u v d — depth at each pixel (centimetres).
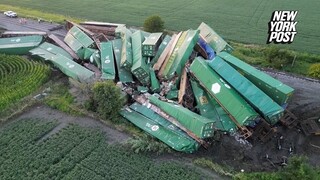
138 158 3647
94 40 5338
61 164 3591
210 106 4097
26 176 3466
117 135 3981
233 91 3978
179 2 7850
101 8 7569
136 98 4366
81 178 3438
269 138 3856
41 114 4338
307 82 4941
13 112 4322
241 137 3866
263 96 3869
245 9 7331
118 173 3484
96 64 5006
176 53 4606
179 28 6506
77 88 4766
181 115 3878
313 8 7238
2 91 4628
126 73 4659
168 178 3419
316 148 3775
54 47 5478
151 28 6009
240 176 3394
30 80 4825
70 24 6306
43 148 3788
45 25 6794
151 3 7819
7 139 3897
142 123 4038
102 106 4150
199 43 4969
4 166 3569
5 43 5662
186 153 3716
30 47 5519
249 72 4159
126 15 7156
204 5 7625
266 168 3534
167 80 4509
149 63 4747
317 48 5719
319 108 4347
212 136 3812
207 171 3503
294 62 5347
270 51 5362
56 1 8050
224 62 4234
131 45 5012
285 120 4025
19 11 7512
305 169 3188
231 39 6084
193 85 4322
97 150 3759
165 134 3853
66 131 4031
